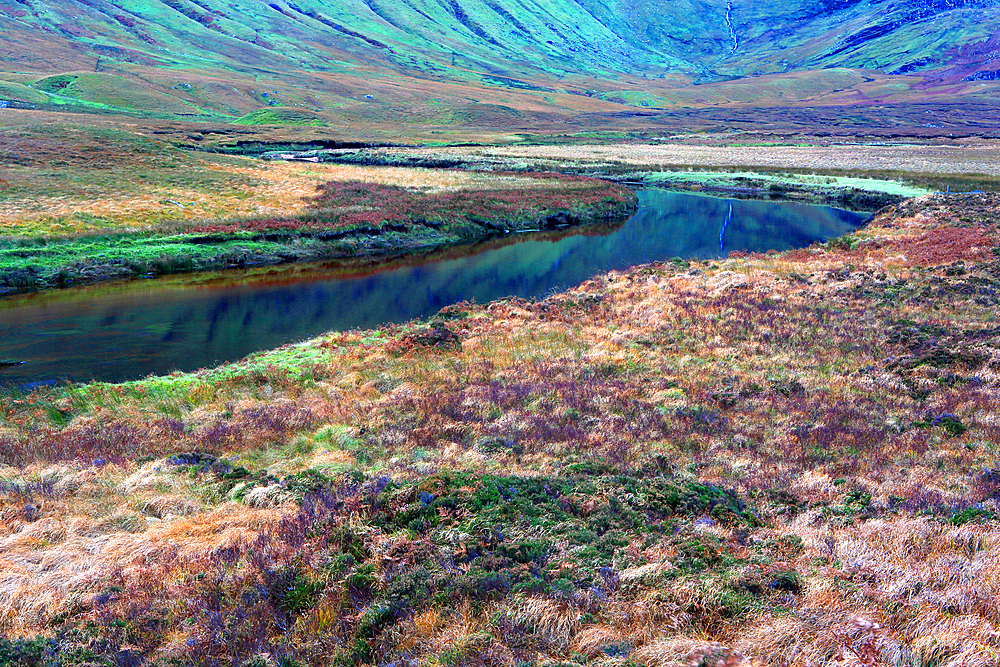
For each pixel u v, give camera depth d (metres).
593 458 14.38
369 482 12.49
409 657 7.36
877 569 8.91
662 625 7.70
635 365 22.39
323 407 18.77
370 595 8.61
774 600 8.16
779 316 27.88
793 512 11.67
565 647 7.39
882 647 7.08
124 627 8.14
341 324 31.08
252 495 12.22
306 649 7.57
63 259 38.81
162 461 14.34
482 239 53.59
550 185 70.62
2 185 53.09
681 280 35.78
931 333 24.61
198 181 62.59
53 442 16.41
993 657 6.89
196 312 32.34
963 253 37.75
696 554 9.51
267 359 24.70
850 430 16.31
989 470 13.52
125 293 35.75
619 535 10.12
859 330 25.66
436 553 9.52
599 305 31.75
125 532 11.02
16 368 24.31
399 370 22.31
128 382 22.50
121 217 47.50
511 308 31.22
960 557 9.20
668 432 16.52
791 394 19.39
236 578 9.05
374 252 47.94
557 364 22.44
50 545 10.61
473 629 7.72
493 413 17.94
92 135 74.94
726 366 22.25
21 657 7.50
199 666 7.38
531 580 8.50
